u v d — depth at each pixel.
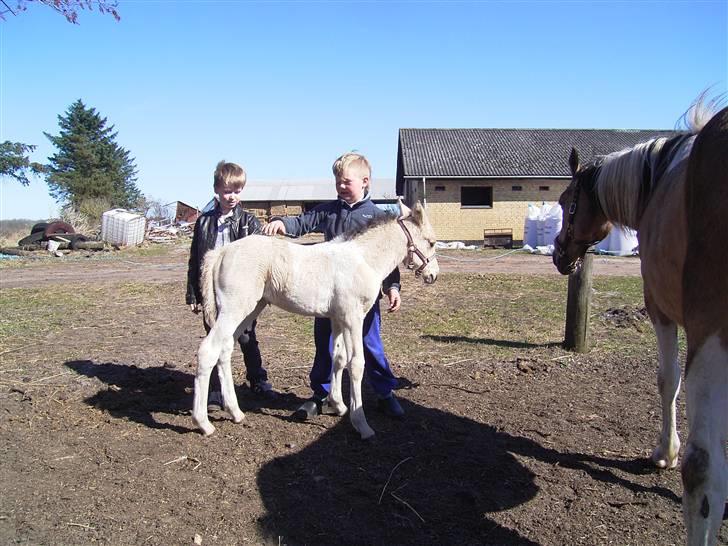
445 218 26.45
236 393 5.67
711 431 2.23
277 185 44.28
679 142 3.38
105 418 4.97
